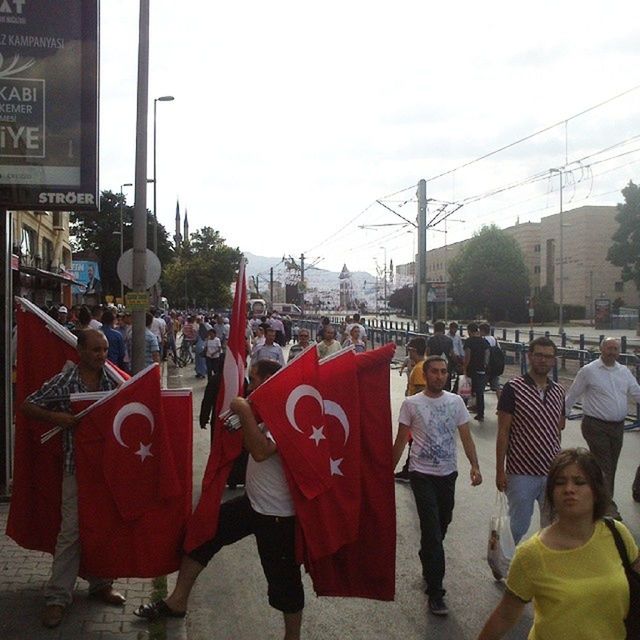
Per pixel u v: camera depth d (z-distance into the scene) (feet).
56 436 17.60
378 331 128.77
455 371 54.44
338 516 15.02
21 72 26.43
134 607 17.51
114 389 17.17
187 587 16.52
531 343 20.04
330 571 15.60
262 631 17.46
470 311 265.54
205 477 15.87
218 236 223.71
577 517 9.57
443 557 18.67
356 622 17.89
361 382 15.72
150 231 186.70
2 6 26.23
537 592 9.60
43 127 26.55
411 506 28.30
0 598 17.80
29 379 18.35
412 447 19.85
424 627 17.58
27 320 18.38
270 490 14.87
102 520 16.72
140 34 40.37
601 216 301.63
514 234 358.43
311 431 14.84
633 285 302.25
